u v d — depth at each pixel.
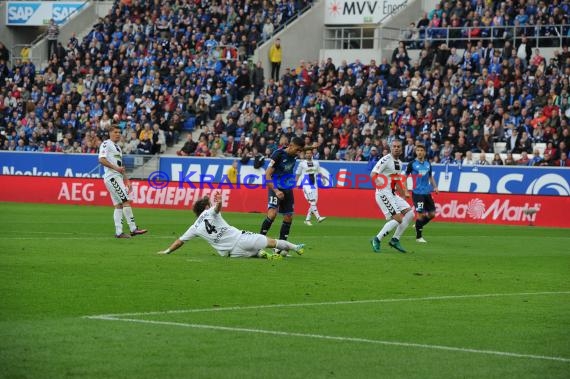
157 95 59.41
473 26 57.41
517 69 51.09
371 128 51.44
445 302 17.44
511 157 46.00
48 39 69.62
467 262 25.05
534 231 39.31
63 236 30.16
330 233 35.28
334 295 17.94
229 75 60.16
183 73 60.50
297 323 14.83
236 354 12.52
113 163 29.77
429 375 11.66
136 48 64.06
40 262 22.06
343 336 13.89
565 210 43.00
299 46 64.19
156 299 16.86
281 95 56.66
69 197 54.06
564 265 24.86
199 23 64.19
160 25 64.50
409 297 17.98
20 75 66.56
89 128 59.84
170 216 43.44
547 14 55.47
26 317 14.80
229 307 16.19
